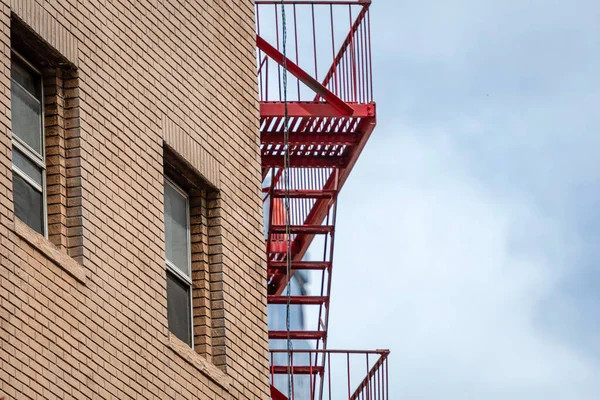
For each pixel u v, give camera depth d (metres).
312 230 32.66
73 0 22.20
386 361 29.00
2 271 19.66
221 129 25.28
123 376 21.59
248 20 26.73
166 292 23.30
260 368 25.08
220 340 24.34
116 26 23.08
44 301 20.33
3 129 20.22
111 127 22.50
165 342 22.70
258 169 26.19
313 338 32.66
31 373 19.81
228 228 25.02
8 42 20.64
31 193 21.31
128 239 22.38
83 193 21.62
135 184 22.78
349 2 30.95
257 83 26.61
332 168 31.89
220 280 24.59
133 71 23.27
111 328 21.55
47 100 21.84
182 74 24.48
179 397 22.78
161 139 23.61
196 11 25.23
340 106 30.44
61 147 21.73
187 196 24.84
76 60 22.03
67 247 21.38
